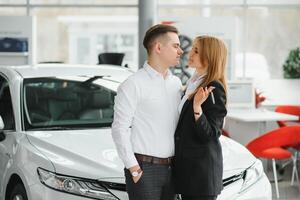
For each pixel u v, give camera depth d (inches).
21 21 424.2
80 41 757.9
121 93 116.2
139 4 384.2
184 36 375.6
